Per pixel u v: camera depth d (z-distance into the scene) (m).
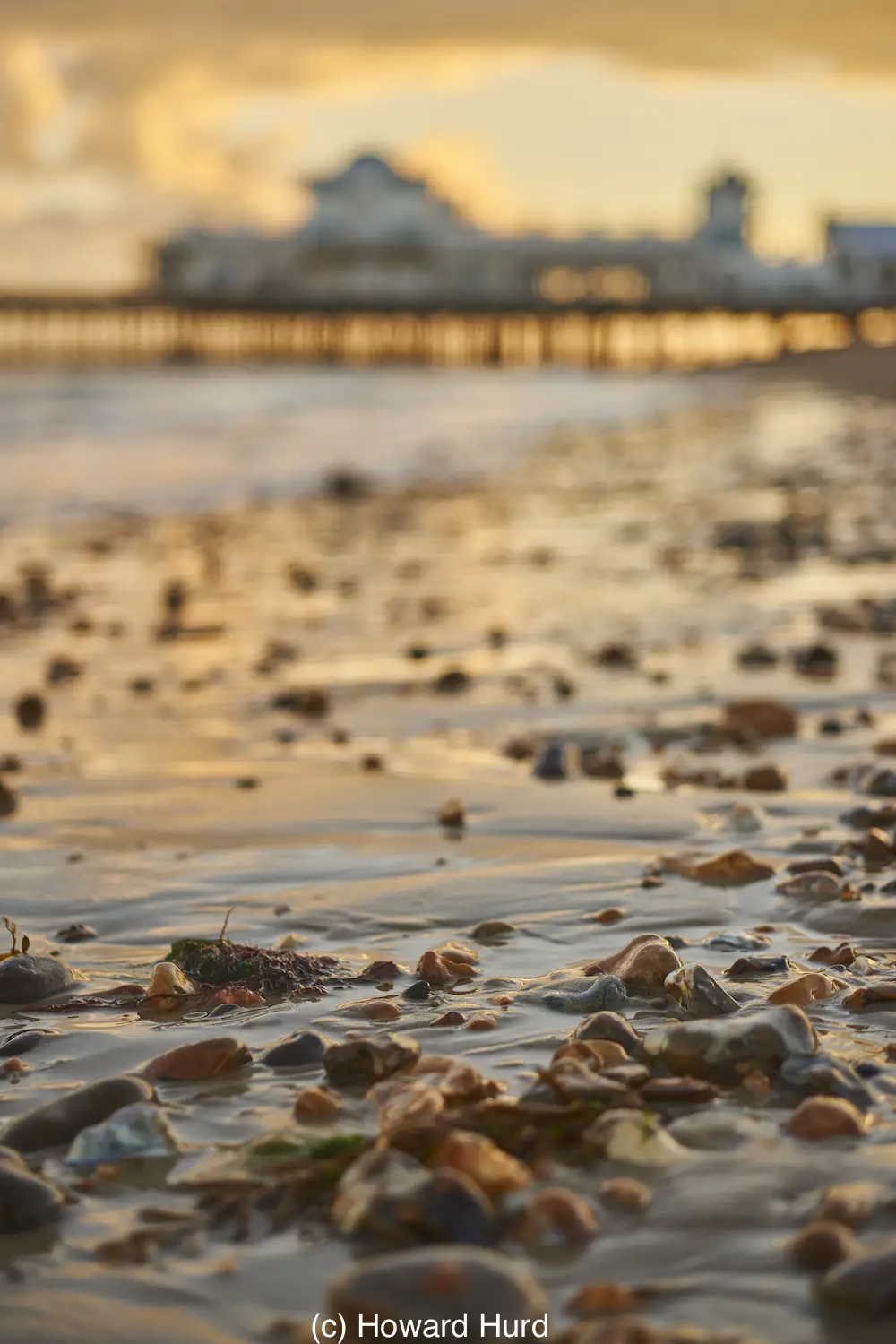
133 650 7.34
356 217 110.06
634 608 8.30
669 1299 1.47
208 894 3.32
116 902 3.26
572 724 5.32
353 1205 1.64
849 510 13.34
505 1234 1.60
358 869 3.51
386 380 65.38
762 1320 1.43
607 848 3.67
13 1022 2.49
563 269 108.06
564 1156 1.81
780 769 4.39
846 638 7.19
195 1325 1.46
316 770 4.68
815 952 2.75
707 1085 2.00
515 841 3.75
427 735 5.23
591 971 2.64
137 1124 1.91
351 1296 1.43
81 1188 1.78
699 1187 1.71
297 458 22.84
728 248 110.19
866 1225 1.60
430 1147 1.77
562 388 54.78
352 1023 2.40
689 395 44.50
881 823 3.82
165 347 84.69
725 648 6.96
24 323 82.69
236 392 51.00
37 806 4.22
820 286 101.06
